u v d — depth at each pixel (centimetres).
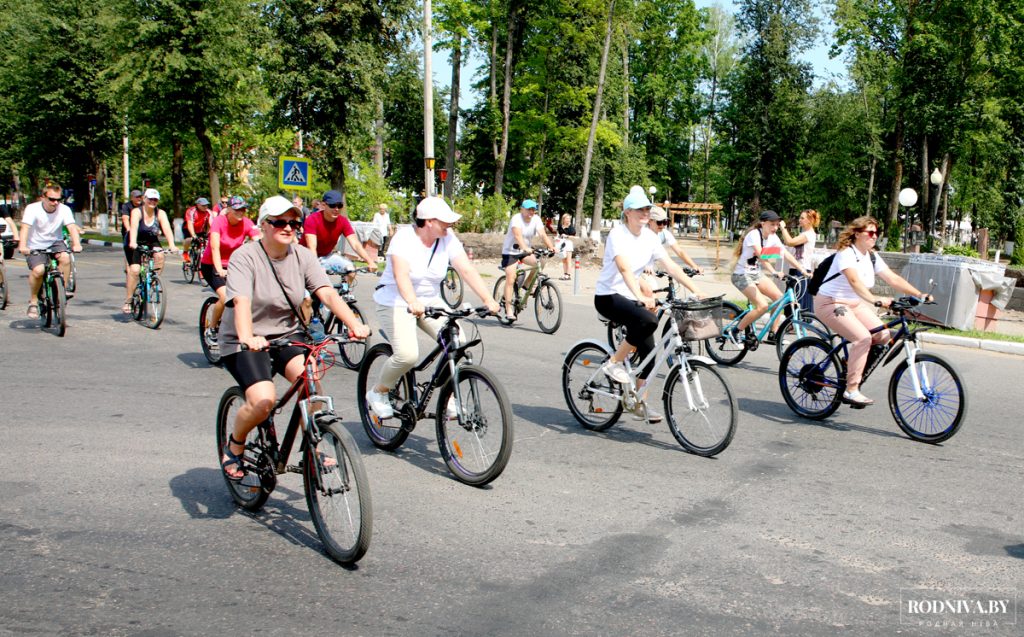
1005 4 3331
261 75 2788
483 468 528
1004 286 1345
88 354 941
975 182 4206
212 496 504
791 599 380
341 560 406
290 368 446
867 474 581
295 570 400
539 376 903
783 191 5550
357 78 2742
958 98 3581
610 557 424
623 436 671
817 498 527
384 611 358
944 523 486
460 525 464
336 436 405
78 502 486
